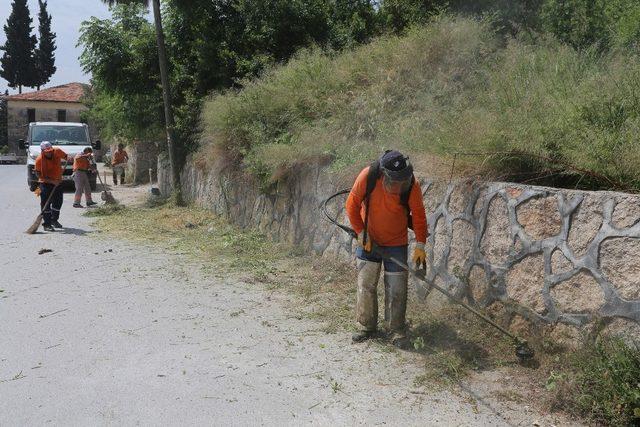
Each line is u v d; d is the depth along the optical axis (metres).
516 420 3.59
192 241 9.79
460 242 5.25
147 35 15.80
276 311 5.86
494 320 4.79
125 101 17.45
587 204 4.02
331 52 11.79
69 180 19.52
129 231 10.95
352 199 4.81
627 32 8.40
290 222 8.69
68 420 3.66
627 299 3.72
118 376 4.32
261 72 13.27
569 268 4.12
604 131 4.73
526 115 5.40
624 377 3.52
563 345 4.15
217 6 15.27
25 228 11.41
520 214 4.57
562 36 9.61
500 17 10.40
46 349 4.86
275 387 4.12
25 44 74.75
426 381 4.15
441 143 5.84
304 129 9.09
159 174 18.17
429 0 11.84
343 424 3.59
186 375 4.32
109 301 6.27
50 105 57.34
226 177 11.19
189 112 14.50
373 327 4.99
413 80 8.66
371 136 8.12
